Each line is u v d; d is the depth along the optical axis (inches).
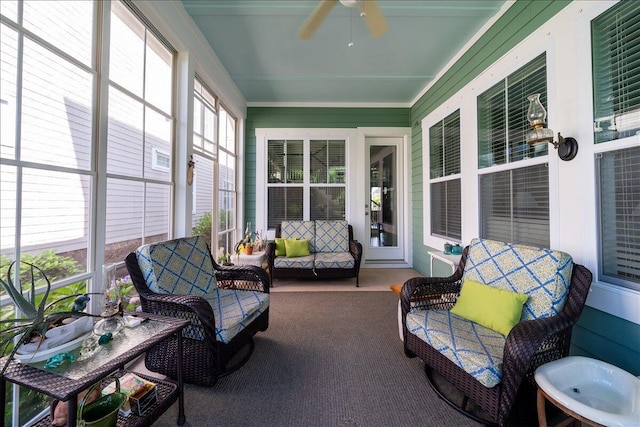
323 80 149.6
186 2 92.6
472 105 108.7
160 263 71.1
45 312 47.7
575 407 37.4
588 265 63.7
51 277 54.3
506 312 58.6
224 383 65.9
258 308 77.4
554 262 58.6
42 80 52.7
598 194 62.6
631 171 57.4
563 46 69.4
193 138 112.3
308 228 167.5
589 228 63.5
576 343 66.4
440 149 140.1
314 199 183.5
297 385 65.3
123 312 55.9
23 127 49.4
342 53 122.3
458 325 62.2
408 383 66.1
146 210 84.9
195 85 116.6
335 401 60.0
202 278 83.8
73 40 59.1
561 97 69.8
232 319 67.1
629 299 55.1
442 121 137.3
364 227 182.9
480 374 48.8
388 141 187.8
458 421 54.7
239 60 128.6
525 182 84.7
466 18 99.5
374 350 81.1
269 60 128.5
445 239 133.0
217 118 138.1
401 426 53.5
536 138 66.6
